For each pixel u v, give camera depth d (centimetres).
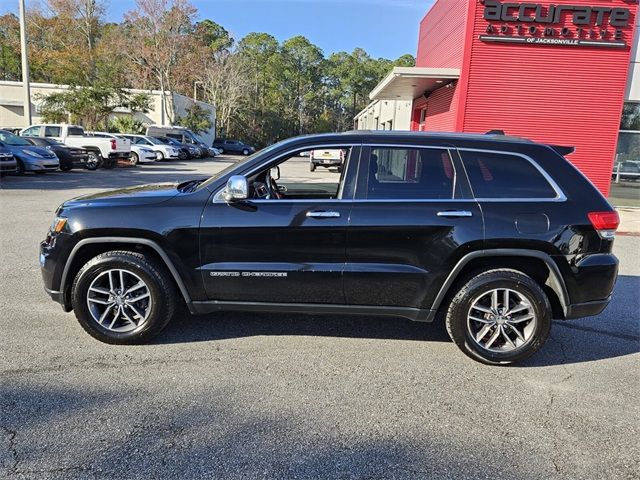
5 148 1753
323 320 497
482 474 271
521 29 1292
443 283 397
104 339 420
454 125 1374
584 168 1358
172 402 333
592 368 410
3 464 266
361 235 392
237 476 262
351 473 268
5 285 570
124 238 401
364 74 9962
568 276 395
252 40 8594
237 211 399
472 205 393
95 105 3419
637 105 1365
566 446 299
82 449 280
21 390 343
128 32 5181
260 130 7319
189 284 407
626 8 1263
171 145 3506
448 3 1505
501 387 371
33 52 4653
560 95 1320
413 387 366
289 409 329
